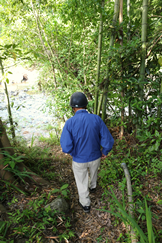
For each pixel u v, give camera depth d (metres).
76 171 2.21
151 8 2.88
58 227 1.95
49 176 2.94
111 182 2.64
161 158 2.54
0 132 2.56
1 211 1.90
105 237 1.94
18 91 10.66
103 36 3.00
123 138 3.16
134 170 2.57
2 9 3.54
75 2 2.77
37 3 3.29
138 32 2.88
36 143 4.64
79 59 3.52
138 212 2.05
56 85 4.05
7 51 2.20
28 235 1.75
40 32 3.72
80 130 2.02
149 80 2.68
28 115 7.01
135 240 1.72
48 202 2.21
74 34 3.60
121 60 2.59
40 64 4.07
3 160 2.34
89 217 2.22
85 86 3.42
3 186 2.24
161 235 1.79
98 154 2.21
